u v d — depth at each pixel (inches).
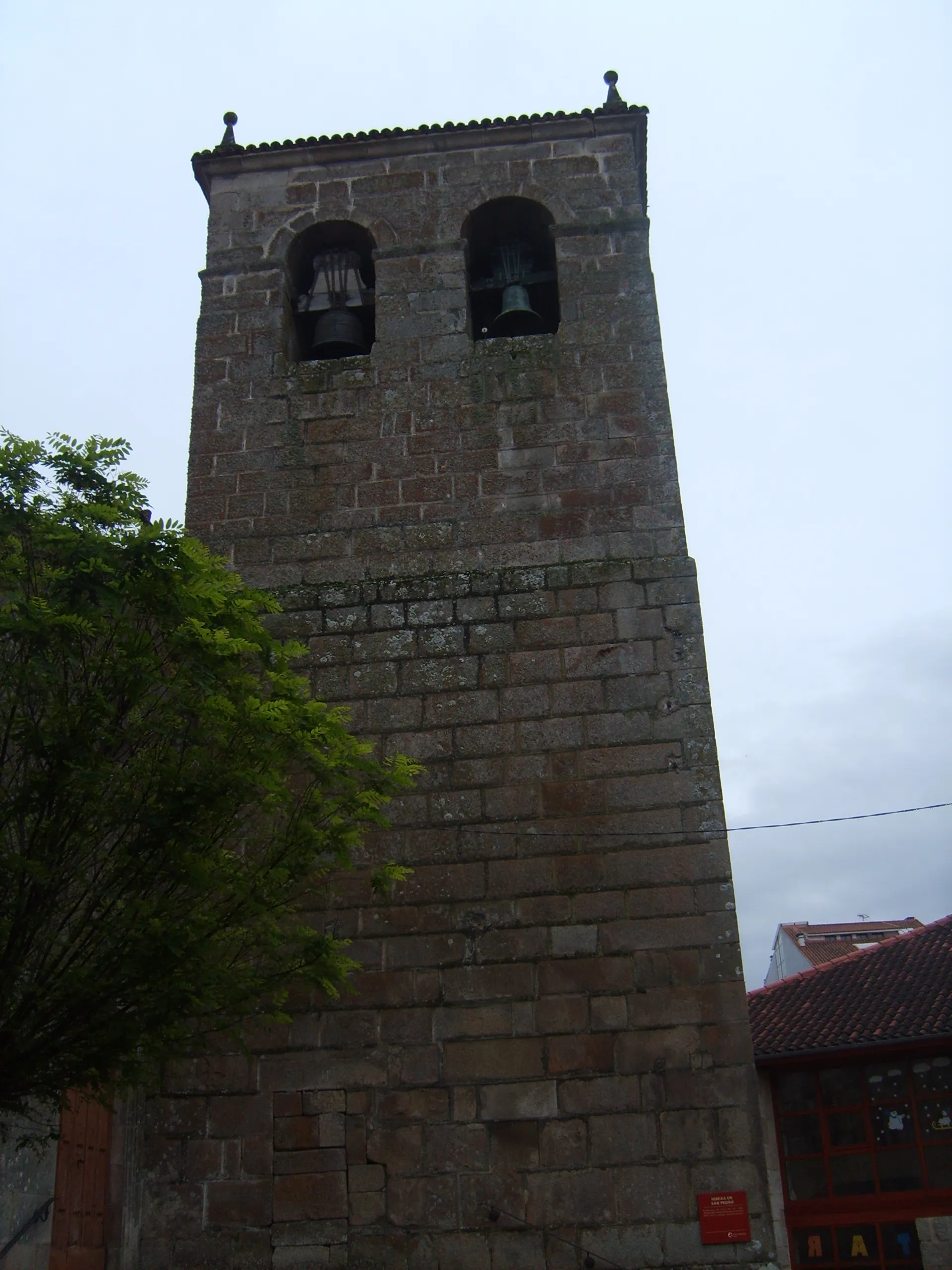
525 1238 453.7
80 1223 462.9
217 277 658.8
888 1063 824.3
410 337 631.2
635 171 667.4
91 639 375.6
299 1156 473.4
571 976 489.1
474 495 589.0
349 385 621.9
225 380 631.2
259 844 419.8
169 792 362.0
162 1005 354.0
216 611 388.5
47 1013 347.6
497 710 538.9
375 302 650.2
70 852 358.9
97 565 364.2
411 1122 473.7
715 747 521.0
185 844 363.3
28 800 349.4
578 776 522.3
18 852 355.9
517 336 650.2
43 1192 439.5
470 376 617.3
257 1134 478.6
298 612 569.6
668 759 521.0
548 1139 466.0
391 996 492.7
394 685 549.3
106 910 358.0
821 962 1620.3
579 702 536.1
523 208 671.8
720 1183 454.3
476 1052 481.4
